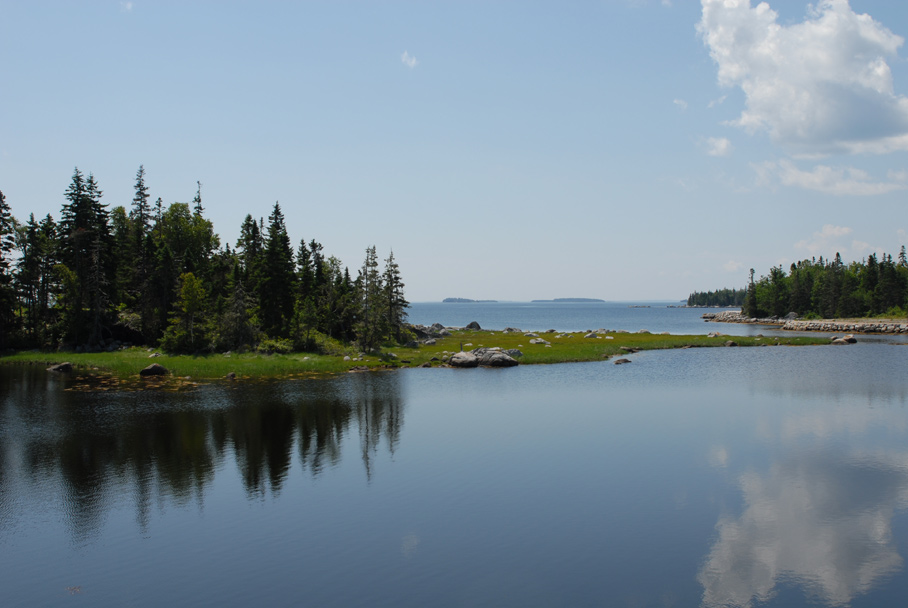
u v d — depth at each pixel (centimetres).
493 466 2716
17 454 2902
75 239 7644
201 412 3972
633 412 3984
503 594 1569
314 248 10738
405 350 8350
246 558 1781
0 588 1611
